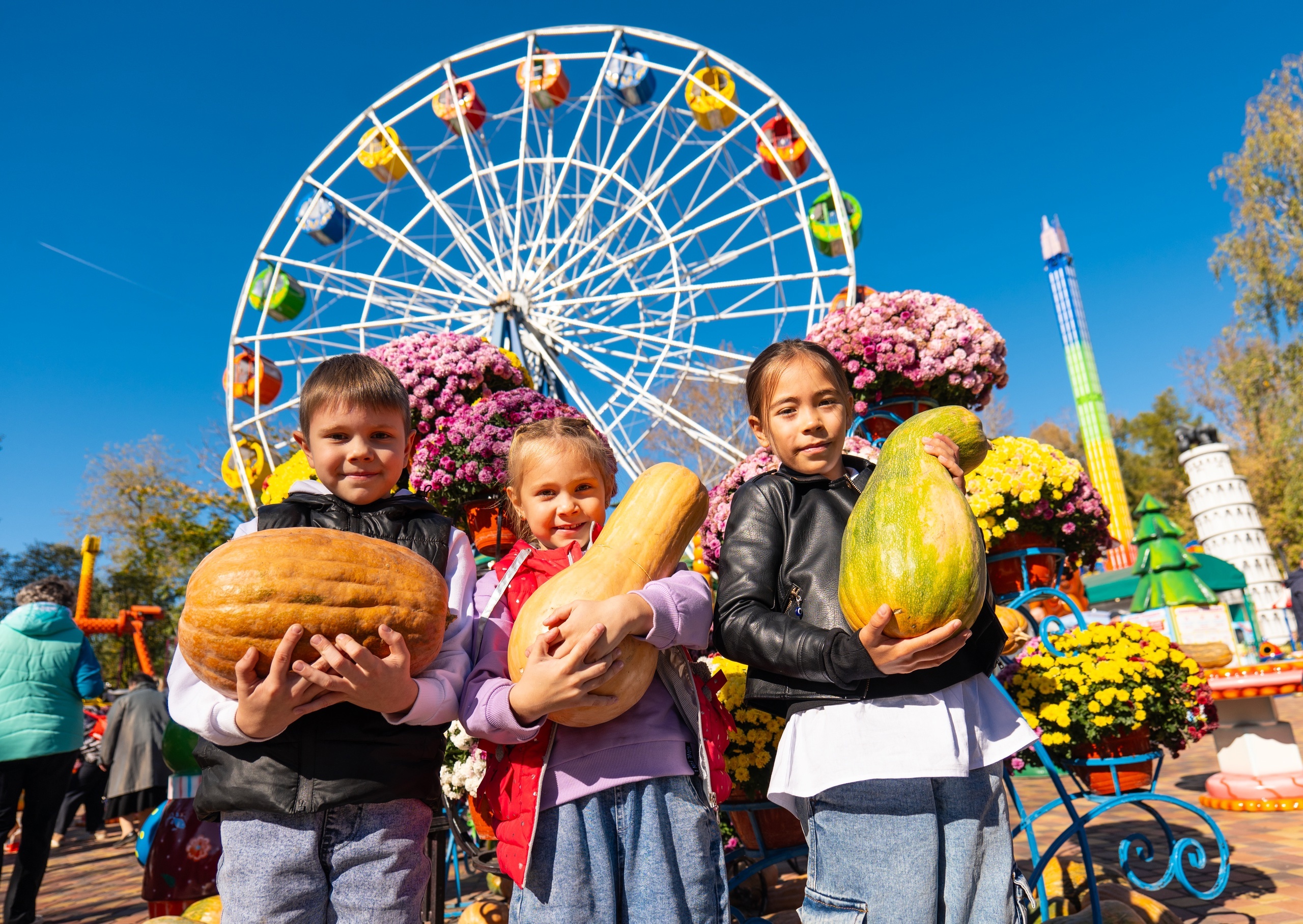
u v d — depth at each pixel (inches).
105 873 266.1
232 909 67.7
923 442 74.1
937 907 71.3
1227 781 215.5
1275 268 822.5
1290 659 208.5
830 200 488.4
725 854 128.6
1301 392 834.2
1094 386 1776.6
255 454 481.4
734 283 518.6
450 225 557.3
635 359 596.7
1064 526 142.5
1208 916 126.5
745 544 83.1
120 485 1141.7
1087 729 118.0
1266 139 834.8
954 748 72.0
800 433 86.3
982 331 164.9
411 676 68.6
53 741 197.2
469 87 558.6
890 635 66.3
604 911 67.1
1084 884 126.1
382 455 83.3
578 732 71.1
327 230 540.1
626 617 64.5
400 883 69.2
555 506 83.6
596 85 530.6
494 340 559.8
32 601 210.8
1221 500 785.6
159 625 1095.0
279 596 61.2
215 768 69.2
